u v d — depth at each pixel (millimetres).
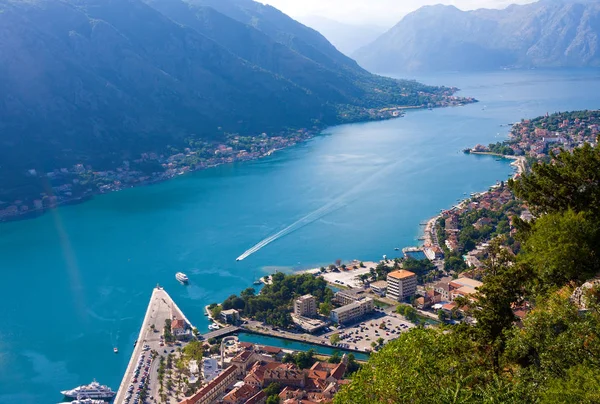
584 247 99750
